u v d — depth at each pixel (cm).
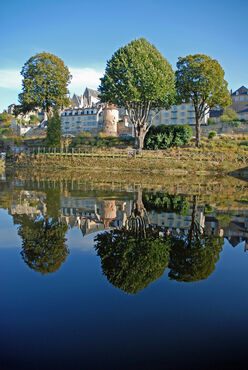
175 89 2897
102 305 221
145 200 835
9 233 432
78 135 4947
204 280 275
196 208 705
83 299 230
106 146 3728
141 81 2528
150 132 3384
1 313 206
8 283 258
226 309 220
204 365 158
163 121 5584
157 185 1357
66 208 668
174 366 157
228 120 4609
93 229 476
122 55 2581
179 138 3331
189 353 168
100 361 160
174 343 177
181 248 381
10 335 182
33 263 310
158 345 175
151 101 2786
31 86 4012
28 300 226
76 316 204
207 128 4309
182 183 1518
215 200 857
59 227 479
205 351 170
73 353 167
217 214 626
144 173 2298
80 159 2955
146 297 236
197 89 3128
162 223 532
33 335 182
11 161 3369
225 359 164
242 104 6097
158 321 201
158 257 342
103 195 930
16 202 739
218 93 3155
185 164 2616
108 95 2664
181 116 5428
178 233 461
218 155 2831
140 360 162
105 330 188
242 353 170
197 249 378
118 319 202
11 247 364
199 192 1080
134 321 200
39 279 268
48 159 3111
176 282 269
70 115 6725
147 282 267
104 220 551
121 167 2652
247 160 2677
